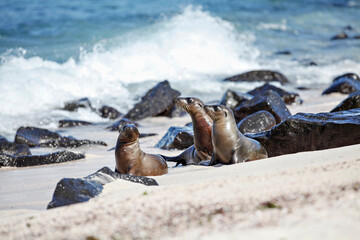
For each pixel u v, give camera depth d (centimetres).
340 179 1081
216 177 1338
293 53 6500
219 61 5703
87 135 3162
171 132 2589
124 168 1756
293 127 1905
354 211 850
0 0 7750
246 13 8562
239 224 862
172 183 1420
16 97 3888
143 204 1061
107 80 4722
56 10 7381
